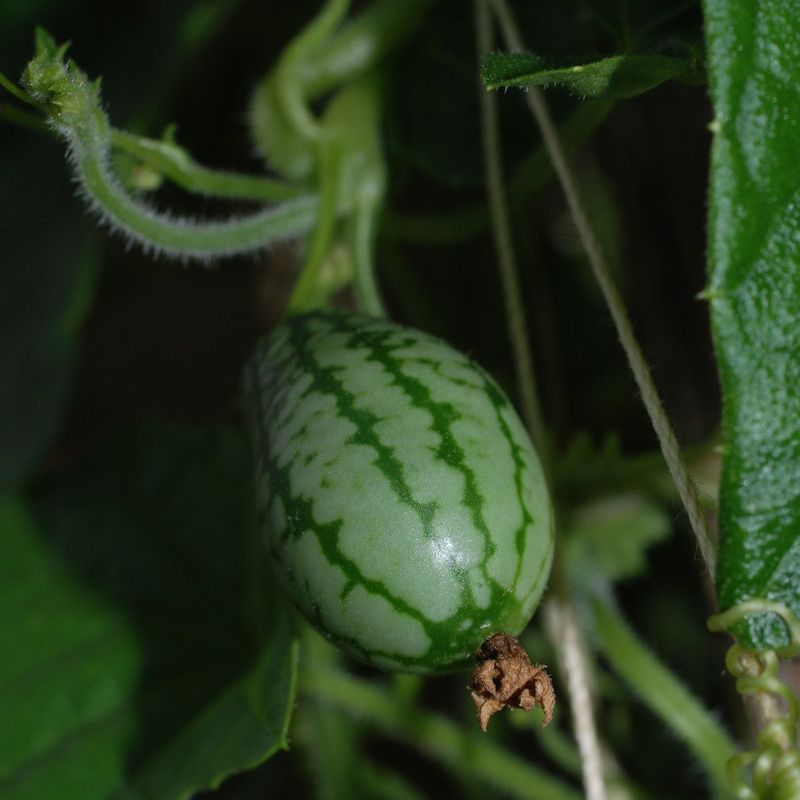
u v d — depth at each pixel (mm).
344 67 241
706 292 184
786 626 186
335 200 230
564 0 237
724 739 233
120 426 251
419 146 240
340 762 246
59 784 227
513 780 239
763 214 185
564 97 233
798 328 185
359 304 233
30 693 234
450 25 242
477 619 188
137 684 235
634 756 249
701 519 193
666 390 241
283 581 193
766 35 186
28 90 197
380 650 190
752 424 184
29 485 249
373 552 188
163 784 218
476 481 189
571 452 235
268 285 309
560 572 216
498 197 223
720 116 185
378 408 192
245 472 248
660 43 203
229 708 219
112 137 211
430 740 239
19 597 241
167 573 243
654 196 244
